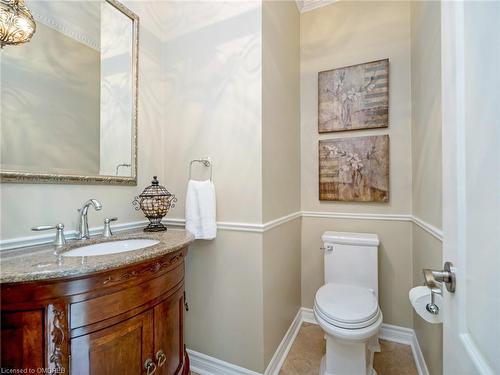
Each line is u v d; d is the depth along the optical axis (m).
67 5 1.19
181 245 1.07
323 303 1.40
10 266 0.73
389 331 1.87
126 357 0.85
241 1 1.46
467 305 0.51
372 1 1.95
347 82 2.00
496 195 0.40
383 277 1.90
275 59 1.61
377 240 1.73
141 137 1.57
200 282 1.56
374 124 1.91
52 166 1.12
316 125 2.13
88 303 0.75
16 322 0.67
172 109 1.69
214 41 1.54
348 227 2.01
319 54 2.12
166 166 1.72
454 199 0.58
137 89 1.53
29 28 1.03
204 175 1.57
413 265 1.76
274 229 1.58
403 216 1.84
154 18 1.66
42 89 1.09
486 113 0.44
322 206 2.11
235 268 1.46
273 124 1.58
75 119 1.22
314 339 1.86
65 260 0.80
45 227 1.02
